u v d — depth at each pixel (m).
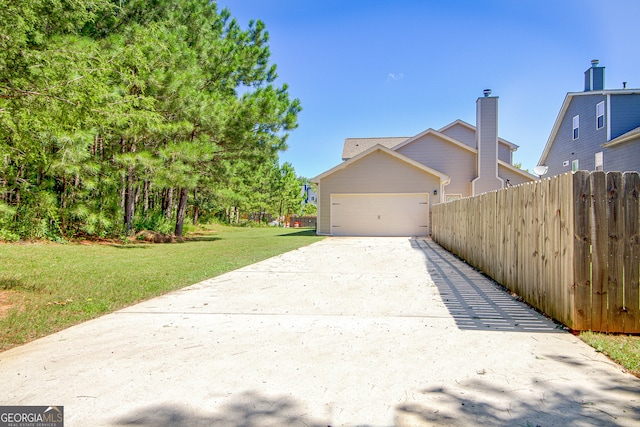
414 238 16.91
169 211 19.61
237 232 22.97
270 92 14.57
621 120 16.80
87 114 4.83
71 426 1.97
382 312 4.32
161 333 3.54
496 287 5.79
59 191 11.60
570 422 2.00
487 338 3.39
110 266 7.73
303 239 16.28
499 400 2.25
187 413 2.11
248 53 16.50
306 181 61.53
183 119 13.29
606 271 3.48
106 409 2.15
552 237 4.00
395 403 2.22
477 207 7.55
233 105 14.33
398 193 18.58
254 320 3.99
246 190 30.25
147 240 14.46
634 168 15.48
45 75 4.35
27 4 4.27
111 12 11.94
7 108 4.34
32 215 7.59
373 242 14.65
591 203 3.52
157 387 2.43
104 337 3.42
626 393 2.32
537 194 4.43
